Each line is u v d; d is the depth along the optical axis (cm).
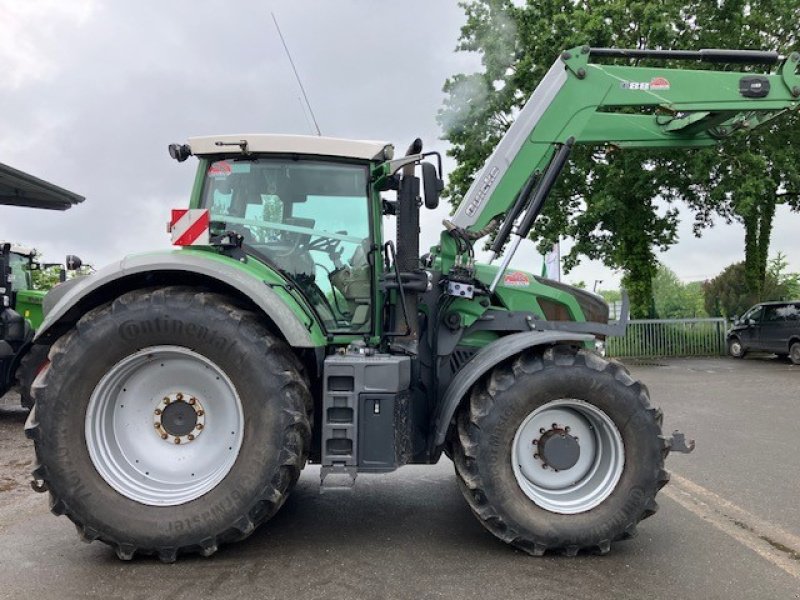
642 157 1741
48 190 1266
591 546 373
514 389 372
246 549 381
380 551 379
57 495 351
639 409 375
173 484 367
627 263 2055
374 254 421
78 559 366
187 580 337
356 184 426
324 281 423
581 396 375
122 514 352
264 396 357
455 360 449
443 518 443
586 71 465
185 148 425
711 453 659
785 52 1812
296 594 321
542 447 384
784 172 1803
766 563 367
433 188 391
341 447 364
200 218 380
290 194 424
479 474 369
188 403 376
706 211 2059
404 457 375
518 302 461
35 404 356
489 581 337
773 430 786
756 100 471
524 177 463
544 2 1794
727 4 1767
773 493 515
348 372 366
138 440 374
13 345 844
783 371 1498
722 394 1120
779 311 1727
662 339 1995
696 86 469
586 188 1920
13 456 658
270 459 356
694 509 473
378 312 420
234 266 379
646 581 340
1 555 373
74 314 385
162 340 359
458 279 432
